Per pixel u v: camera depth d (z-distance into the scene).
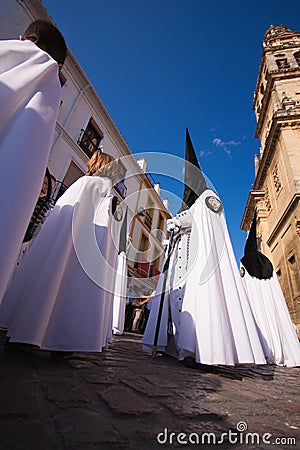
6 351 1.70
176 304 2.66
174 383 1.56
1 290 0.71
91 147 12.39
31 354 1.78
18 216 0.78
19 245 0.78
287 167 14.12
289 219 13.28
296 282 12.64
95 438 0.72
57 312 1.63
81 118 11.91
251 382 2.01
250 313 2.63
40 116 0.96
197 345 2.05
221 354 1.96
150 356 2.77
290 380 2.38
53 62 1.10
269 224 17.50
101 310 1.74
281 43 21.62
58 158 10.29
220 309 2.12
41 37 1.36
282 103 16.58
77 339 1.59
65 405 0.93
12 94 0.90
